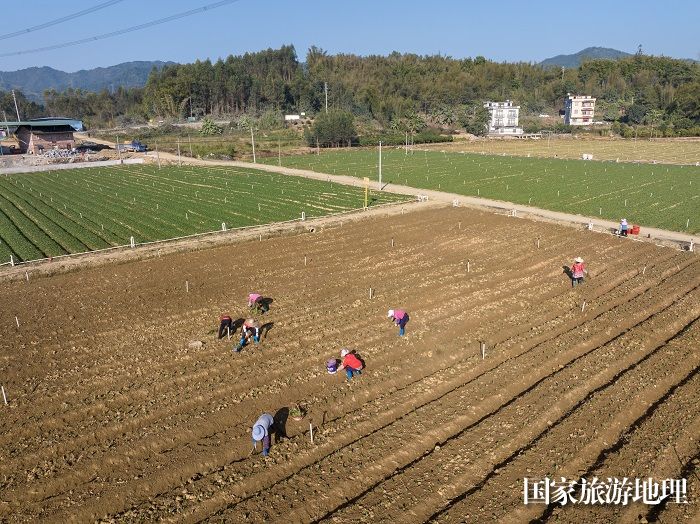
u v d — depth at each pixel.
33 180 80.88
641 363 23.67
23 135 123.50
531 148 130.25
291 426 19.75
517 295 32.16
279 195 67.00
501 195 66.44
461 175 83.81
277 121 167.25
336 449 18.62
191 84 193.38
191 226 50.28
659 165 93.56
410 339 26.28
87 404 20.89
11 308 30.48
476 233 47.34
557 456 17.61
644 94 183.25
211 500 16.12
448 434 19.17
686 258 39.50
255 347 25.50
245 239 45.22
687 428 18.92
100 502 15.99
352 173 87.75
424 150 127.62
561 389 21.59
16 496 16.23
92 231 48.78
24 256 40.66
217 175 85.56
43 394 21.59
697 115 159.00
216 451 18.23
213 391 21.77
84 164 97.19
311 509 15.79
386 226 50.12
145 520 15.34
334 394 21.75
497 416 19.84
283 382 22.50
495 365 24.12
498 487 16.33
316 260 39.66
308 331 27.23
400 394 21.75
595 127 175.25
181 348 25.45
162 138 145.12
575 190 69.06
